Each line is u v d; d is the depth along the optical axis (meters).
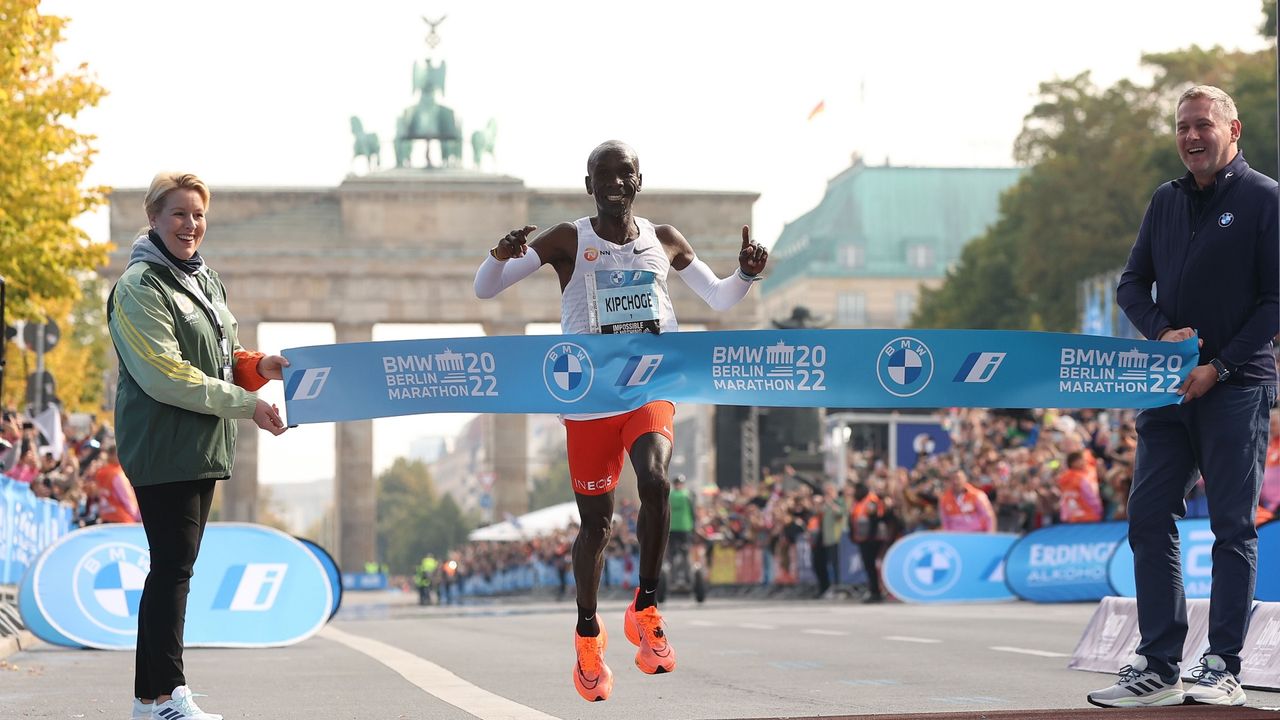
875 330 6.42
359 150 83.94
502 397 6.28
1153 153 55.84
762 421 38.59
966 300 75.81
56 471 19.92
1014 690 8.03
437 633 15.66
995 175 135.25
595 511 6.38
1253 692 7.59
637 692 8.28
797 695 7.96
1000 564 20.89
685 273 6.54
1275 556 8.73
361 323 78.19
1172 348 6.41
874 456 30.45
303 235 78.00
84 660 11.76
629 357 6.29
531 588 54.84
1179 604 6.41
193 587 12.95
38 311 24.88
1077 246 58.34
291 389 6.27
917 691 8.06
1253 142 49.91
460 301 78.81
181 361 5.87
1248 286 6.44
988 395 6.49
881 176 134.62
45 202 23.12
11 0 22.19
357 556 81.69
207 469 5.96
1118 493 20.25
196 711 5.91
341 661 11.24
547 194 79.06
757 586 31.98
